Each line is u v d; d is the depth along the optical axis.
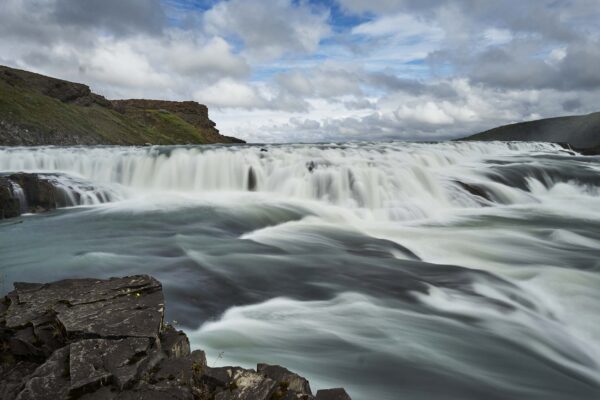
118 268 10.25
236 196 21.75
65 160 26.06
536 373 6.98
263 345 7.11
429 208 19.95
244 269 10.51
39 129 62.56
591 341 8.38
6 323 5.35
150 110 150.88
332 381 6.27
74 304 5.73
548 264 12.29
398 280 10.40
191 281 9.47
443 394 6.20
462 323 8.46
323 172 21.77
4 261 10.85
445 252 13.46
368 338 7.58
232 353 6.79
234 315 8.16
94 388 4.14
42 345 5.09
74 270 10.20
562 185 25.97
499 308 9.20
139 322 5.27
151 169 24.80
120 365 4.40
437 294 9.73
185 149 26.41
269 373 4.78
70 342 4.93
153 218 16.16
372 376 6.46
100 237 13.27
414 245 14.02
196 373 4.58
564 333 8.48
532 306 9.52
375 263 11.64
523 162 30.53
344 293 9.47
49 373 4.29
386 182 21.11
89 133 75.00
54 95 88.44
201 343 7.04
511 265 12.21
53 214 17.27
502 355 7.40
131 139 90.62
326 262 11.49
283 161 23.69
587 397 6.50
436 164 27.83
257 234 14.55
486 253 13.37
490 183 23.12
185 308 8.16
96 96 103.94
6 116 59.69
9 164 26.45
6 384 4.58
